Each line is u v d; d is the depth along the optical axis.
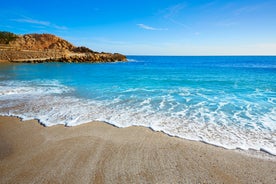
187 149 4.80
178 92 12.55
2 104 9.09
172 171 3.89
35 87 14.12
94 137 5.48
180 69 34.31
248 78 20.44
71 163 4.18
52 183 3.54
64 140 5.29
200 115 7.62
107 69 33.66
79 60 58.50
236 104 9.40
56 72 26.98
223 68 36.56
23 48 63.38
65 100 10.05
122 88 14.01
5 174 3.79
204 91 12.95
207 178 3.66
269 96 11.30
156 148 4.85
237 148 4.86
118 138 5.43
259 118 7.27
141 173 3.83
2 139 5.36
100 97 10.88
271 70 31.12
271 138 5.45
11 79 18.80
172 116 7.47
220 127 6.32
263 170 3.92
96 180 3.62
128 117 7.30
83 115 7.49
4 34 69.75
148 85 15.55
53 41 78.56
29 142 5.18
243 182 3.56
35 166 4.07
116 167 4.03
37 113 7.70
